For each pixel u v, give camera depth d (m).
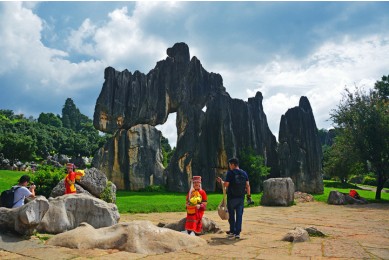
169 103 35.81
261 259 6.14
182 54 36.56
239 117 36.16
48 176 15.55
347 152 30.25
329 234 9.26
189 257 6.33
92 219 9.45
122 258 6.17
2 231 7.79
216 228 9.62
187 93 36.47
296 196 25.61
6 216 7.86
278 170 37.19
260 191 33.53
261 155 36.00
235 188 8.82
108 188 13.97
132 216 13.92
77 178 12.12
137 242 6.84
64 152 76.94
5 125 82.88
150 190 31.80
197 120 35.25
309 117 37.69
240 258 6.22
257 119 37.19
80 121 128.75
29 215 7.64
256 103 38.00
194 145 34.47
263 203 21.91
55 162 56.94
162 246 6.89
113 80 33.50
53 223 8.93
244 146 35.31
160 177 32.94
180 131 35.22
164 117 34.94
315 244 7.59
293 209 18.98
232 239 8.40
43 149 74.31
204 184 33.62
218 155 34.28
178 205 17.22
